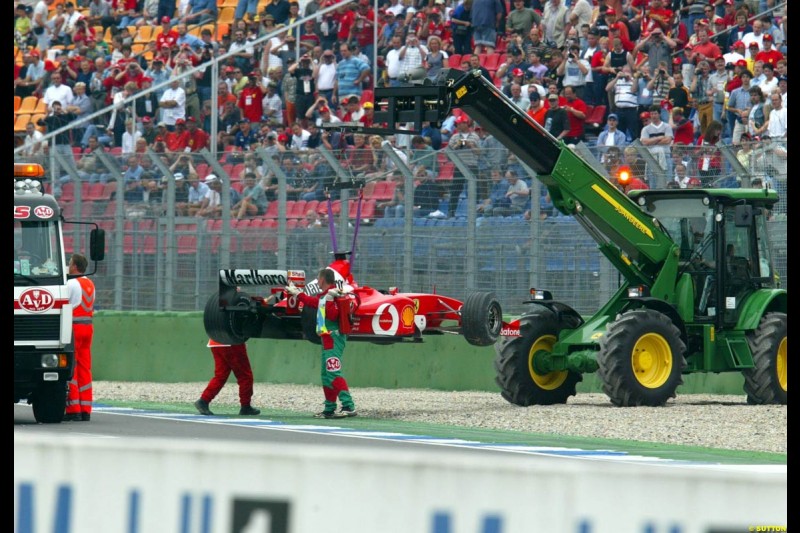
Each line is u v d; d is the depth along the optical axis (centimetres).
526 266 6931
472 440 4600
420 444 4431
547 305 6056
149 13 12069
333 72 10031
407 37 9881
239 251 7575
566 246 6869
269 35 10438
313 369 7525
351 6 10212
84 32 12106
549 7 9288
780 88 8175
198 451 1455
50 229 5156
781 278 6706
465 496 1348
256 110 10188
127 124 10938
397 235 7181
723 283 6131
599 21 8900
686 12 8900
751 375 6138
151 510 1475
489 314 5662
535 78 8981
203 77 10625
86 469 1512
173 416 5606
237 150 10094
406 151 7188
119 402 6431
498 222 6988
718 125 8288
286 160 7519
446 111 5488
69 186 8062
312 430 4944
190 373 7762
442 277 7094
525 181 6962
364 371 7456
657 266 6178
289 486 1416
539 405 5978
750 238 6238
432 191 7138
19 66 12369
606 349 5722
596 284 6800
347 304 5459
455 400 6391
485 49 9719
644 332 5772
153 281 7856
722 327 6122
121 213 7888
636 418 5278
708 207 6166
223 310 5500
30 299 5038
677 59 8669
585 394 6844
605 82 8800
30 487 1538
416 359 7288
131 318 7925
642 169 6762
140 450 1485
